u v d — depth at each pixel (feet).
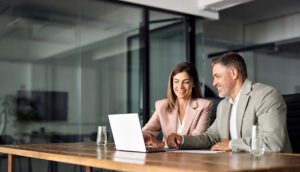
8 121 12.08
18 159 11.91
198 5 16.78
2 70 12.12
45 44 13.03
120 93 14.66
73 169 12.90
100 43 14.33
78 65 13.69
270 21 20.86
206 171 3.66
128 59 15.05
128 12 15.17
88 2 14.16
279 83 20.10
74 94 13.50
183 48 16.89
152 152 6.07
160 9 15.90
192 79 8.62
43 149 7.20
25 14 12.73
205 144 7.21
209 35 20.04
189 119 8.43
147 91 15.37
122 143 6.52
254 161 4.58
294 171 4.16
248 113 6.76
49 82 12.97
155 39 15.92
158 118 8.92
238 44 21.22
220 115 7.37
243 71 7.07
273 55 20.48
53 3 13.37
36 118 12.60
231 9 19.79
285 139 6.16
